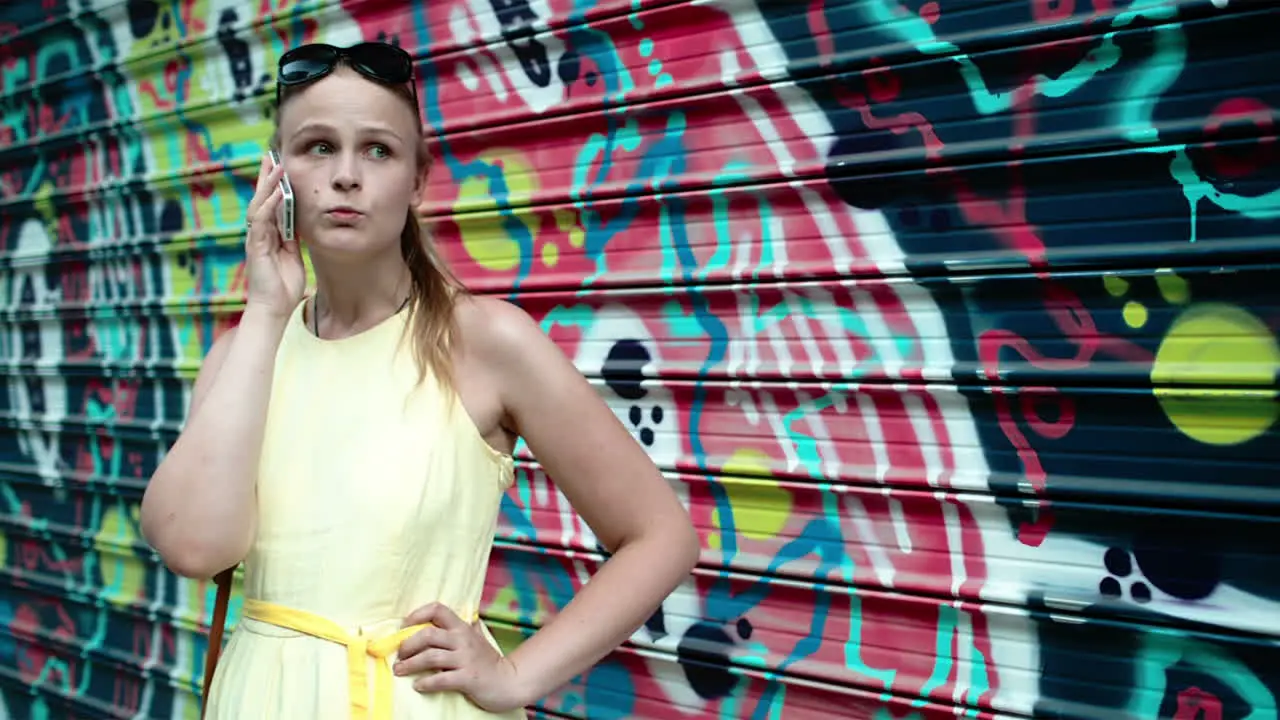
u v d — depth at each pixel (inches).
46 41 155.9
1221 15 75.8
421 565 61.3
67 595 157.1
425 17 117.9
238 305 135.6
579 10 105.9
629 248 105.2
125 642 151.4
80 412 157.4
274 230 62.4
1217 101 77.1
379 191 61.4
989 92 85.6
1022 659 85.6
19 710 166.9
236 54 134.4
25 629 164.2
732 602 100.0
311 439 62.1
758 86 95.7
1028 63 84.0
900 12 89.3
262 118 133.0
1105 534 81.9
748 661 97.7
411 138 63.3
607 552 106.6
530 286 111.1
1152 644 80.2
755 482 97.5
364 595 60.2
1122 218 80.7
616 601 63.9
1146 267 79.0
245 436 59.1
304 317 67.4
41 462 162.9
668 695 104.0
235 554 60.0
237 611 136.6
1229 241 76.5
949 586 87.6
